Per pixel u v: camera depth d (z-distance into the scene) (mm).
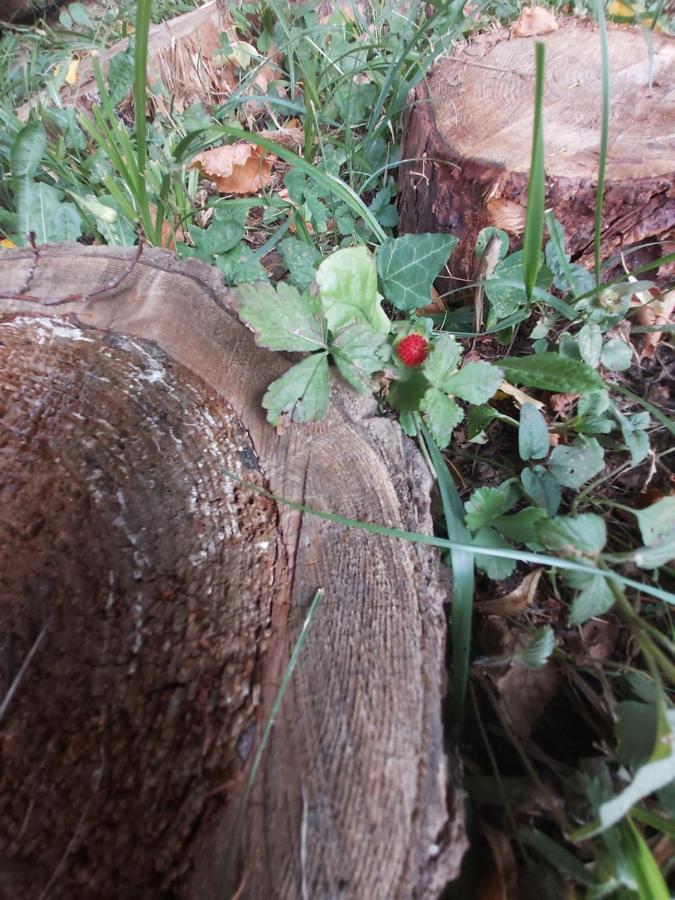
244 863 132
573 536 172
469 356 294
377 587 169
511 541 229
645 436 240
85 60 496
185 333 226
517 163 260
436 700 149
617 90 302
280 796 139
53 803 151
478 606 215
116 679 167
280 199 377
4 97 467
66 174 348
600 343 247
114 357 221
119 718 160
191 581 180
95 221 340
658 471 250
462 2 402
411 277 278
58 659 175
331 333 221
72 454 204
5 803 154
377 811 135
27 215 309
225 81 528
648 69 313
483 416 247
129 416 209
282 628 165
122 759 153
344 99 421
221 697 156
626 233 273
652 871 139
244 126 469
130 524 192
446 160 281
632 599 216
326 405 202
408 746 143
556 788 179
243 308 200
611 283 240
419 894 128
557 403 268
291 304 204
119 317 231
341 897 127
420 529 185
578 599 173
